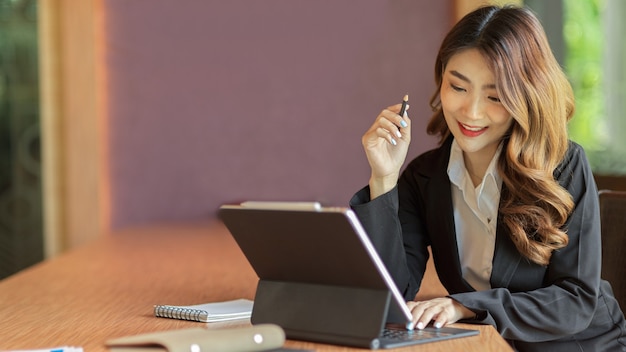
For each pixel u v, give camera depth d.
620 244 2.97
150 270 4.18
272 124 7.83
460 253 2.83
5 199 7.97
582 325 2.54
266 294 2.32
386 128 2.60
